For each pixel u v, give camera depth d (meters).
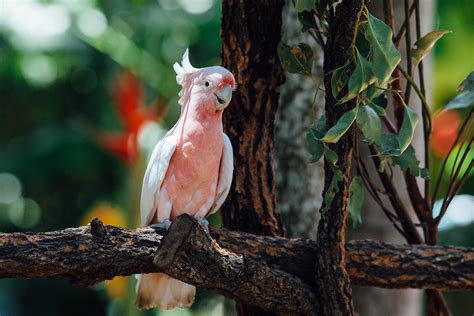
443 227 20.02
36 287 22.86
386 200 12.79
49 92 21.67
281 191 12.70
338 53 8.20
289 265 9.02
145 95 18.36
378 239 12.88
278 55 9.18
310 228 12.54
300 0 8.33
